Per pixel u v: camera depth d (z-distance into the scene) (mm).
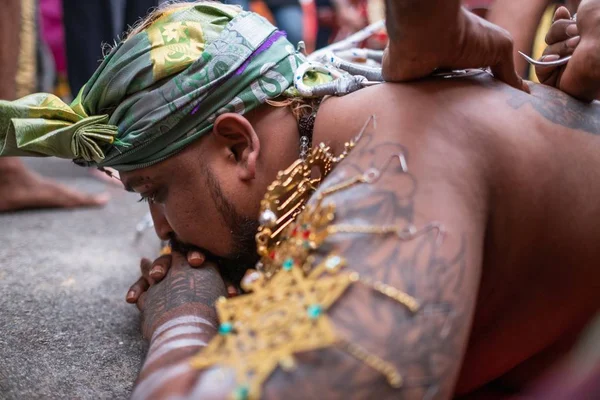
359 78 1043
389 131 859
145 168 1062
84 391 1071
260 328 711
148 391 732
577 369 662
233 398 650
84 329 1304
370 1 3066
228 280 1143
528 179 868
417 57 893
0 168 2199
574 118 954
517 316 928
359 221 771
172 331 926
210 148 1039
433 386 688
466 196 797
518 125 895
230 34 1054
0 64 2004
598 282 934
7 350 1183
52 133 1061
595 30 999
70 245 1885
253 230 1054
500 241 862
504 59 956
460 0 856
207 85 1019
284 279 767
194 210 1059
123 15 2938
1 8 1970
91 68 2977
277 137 1045
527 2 1424
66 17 2928
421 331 699
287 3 3426
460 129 853
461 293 731
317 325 688
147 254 1854
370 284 717
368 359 675
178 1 1171
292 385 660
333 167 952
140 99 1035
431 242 745
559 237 896
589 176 916
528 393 921
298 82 1041
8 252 1769
